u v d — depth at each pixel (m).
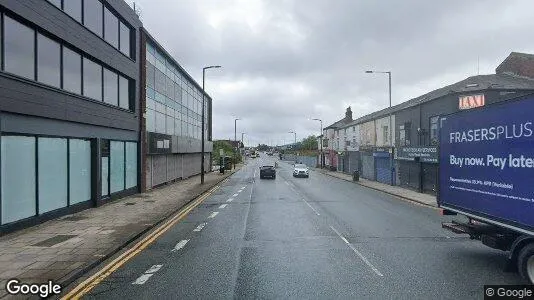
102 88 19.53
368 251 10.27
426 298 6.86
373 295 7.01
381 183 36.50
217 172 54.25
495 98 23.53
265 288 7.40
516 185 8.14
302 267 8.80
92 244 10.71
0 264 8.80
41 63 14.05
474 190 9.72
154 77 28.38
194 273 8.38
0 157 11.72
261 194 25.98
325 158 73.81
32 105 13.21
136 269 8.70
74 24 16.19
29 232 12.35
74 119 16.22
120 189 22.23
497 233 9.40
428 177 26.58
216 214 16.97
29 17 13.03
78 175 17.02
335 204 20.69
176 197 22.77
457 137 10.49
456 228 10.23
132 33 24.00
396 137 33.59
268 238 11.94
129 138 23.45
